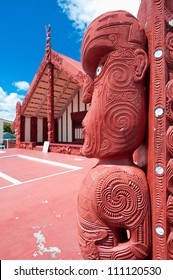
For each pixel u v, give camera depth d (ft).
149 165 4.29
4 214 9.31
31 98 47.32
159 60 3.97
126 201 4.12
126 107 4.21
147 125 4.41
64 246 6.54
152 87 4.08
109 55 4.30
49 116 39.50
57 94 48.85
